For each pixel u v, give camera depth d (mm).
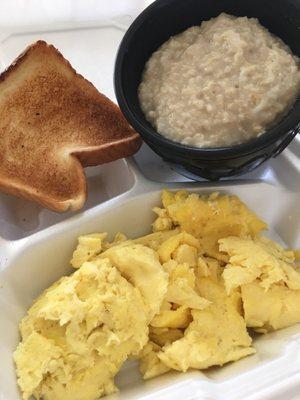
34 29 290
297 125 205
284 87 203
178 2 223
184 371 194
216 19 223
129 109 211
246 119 203
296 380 176
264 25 224
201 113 204
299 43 215
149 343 204
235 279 206
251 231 229
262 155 215
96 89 247
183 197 226
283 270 211
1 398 181
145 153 251
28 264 215
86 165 237
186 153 201
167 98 211
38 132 234
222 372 194
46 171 228
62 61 240
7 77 231
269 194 237
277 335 207
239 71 205
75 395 193
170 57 220
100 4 299
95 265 204
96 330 196
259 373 182
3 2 297
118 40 290
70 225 219
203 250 223
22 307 212
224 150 198
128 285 202
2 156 227
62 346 195
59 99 240
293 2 210
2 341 197
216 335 201
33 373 189
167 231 225
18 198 242
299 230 241
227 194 232
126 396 192
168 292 204
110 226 227
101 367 195
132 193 227
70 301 196
